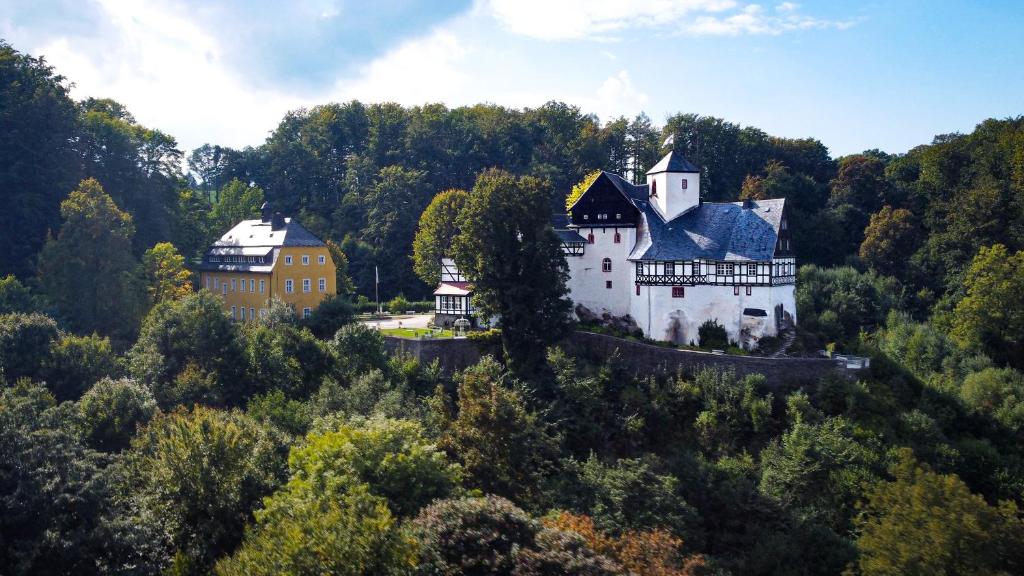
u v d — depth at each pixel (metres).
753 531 43.41
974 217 88.50
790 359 57.16
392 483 30.70
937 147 105.81
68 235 70.31
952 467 51.22
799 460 47.31
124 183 88.50
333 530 24.23
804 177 114.12
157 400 48.66
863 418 53.59
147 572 28.66
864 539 34.31
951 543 31.91
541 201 60.06
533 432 41.97
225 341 55.09
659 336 65.50
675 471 46.72
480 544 26.55
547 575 25.62
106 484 30.28
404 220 100.06
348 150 127.88
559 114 133.38
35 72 84.00
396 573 23.64
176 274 79.69
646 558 30.56
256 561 24.59
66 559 27.23
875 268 95.62
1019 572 31.56
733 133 125.00
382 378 51.75
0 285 63.72
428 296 98.38
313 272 79.75
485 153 119.44
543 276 58.41
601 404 54.84
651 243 66.31
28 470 28.88
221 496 31.72
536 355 58.38
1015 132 99.94
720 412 54.06
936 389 59.75
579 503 39.78
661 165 69.81
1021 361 71.25
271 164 124.62
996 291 72.06
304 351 55.84
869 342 70.19
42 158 79.00
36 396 44.12
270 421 43.72
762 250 62.44
